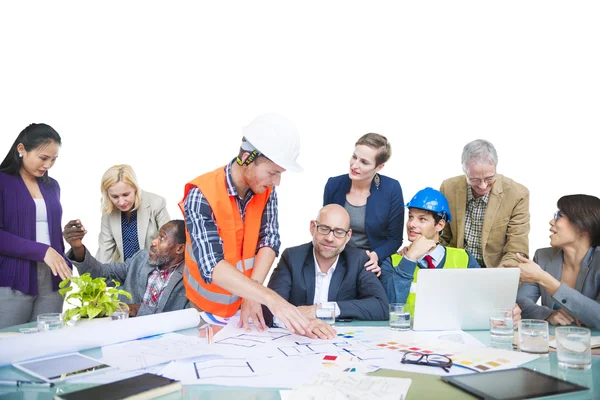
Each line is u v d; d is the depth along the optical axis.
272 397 1.25
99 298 2.03
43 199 3.01
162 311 2.80
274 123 1.95
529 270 2.09
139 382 1.31
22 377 1.41
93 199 4.25
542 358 1.58
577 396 1.25
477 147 2.91
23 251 2.81
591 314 2.01
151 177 4.42
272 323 2.03
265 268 2.31
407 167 4.33
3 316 2.85
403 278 2.37
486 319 2.00
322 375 1.38
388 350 1.66
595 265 2.25
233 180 2.14
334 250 2.39
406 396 1.25
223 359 1.56
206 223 2.03
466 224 3.21
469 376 1.37
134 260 2.98
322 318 2.04
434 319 1.96
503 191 3.10
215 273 1.91
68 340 1.61
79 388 1.34
